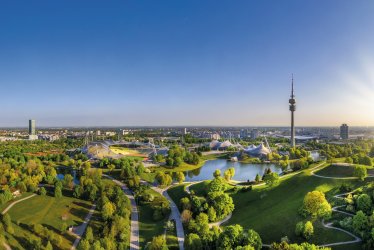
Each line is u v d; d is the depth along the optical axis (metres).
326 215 159.62
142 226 191.38
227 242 143.75
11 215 192.38
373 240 134.88
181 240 168.12
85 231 182.38
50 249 156.88
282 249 131.00
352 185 196.50
